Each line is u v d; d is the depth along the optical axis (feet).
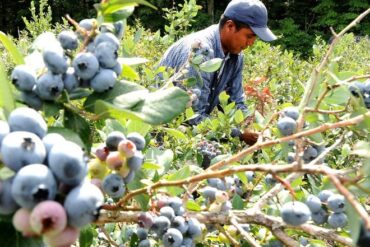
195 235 4.38
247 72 19.20
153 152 5.38
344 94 4.81
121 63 4.13
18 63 3.76
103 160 3.67
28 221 2.57
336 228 4.34
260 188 6.44
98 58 3.53
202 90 11.14
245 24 12.12
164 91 3.62
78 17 72.84
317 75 4.69
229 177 5.61
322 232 4.03
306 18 70.08
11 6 78.54
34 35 23.73
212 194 4.77
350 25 4.50
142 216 4.07
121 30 4.03
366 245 2.76
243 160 6.77
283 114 4.96
